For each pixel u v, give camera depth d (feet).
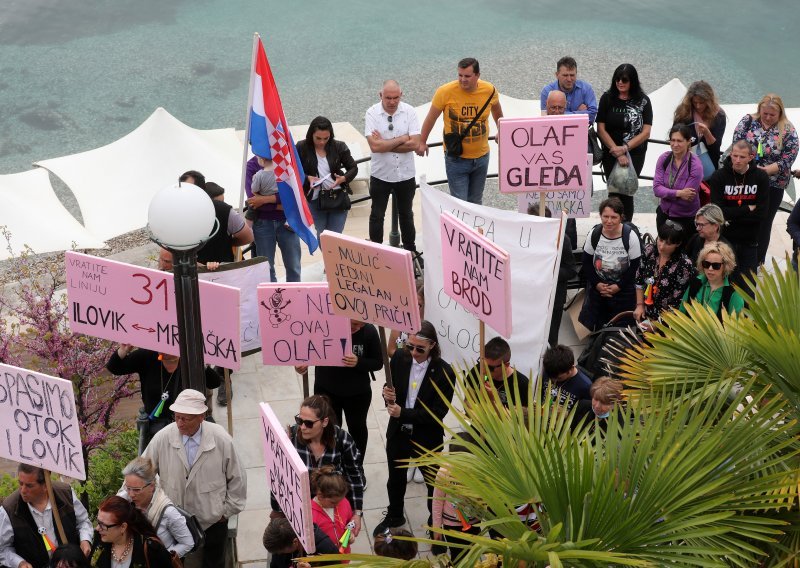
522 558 16.53
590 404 29.50
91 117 94.94
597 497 17.26
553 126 34.14
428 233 35.12
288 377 39.06
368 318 28.94
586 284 40.06
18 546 26.76
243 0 124.47
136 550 25.11
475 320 34.55
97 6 122.01
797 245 39.75
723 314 23.34
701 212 35.37
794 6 120.26
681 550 16.88
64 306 53.01
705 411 18.63
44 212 55.16
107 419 49.52
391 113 43.88
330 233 28.22
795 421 19.08
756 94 96.53
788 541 18.69
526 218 33.81
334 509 26.13
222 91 99.81
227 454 28.22
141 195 56.54
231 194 57.31
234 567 31.86
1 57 108.27
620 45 108.88
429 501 29.45
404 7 121.49
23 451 26.25
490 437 19.13
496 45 109.19
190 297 27.48
